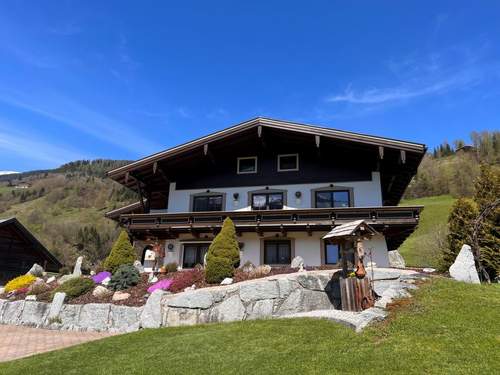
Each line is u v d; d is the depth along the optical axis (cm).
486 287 912
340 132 1688
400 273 1072
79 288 1369
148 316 1105
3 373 719
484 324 662
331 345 658
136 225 1831
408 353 578
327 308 1105
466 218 1772
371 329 702
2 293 1659
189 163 2050
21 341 1054
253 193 1928
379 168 1814
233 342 759
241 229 1736
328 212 1617
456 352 568
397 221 1542
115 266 1590
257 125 1809
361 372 532
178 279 1334
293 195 1872
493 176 1761
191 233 1869
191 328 977
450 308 748
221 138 1855
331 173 1861
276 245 1795
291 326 822
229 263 1298
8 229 2592
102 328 1182
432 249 3089
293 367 579
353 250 1034
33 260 2756
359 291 925
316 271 1188
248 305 1068
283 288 1077
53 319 1278
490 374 496
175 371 630
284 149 1970
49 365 738
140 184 2078
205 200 2005
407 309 767
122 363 707
